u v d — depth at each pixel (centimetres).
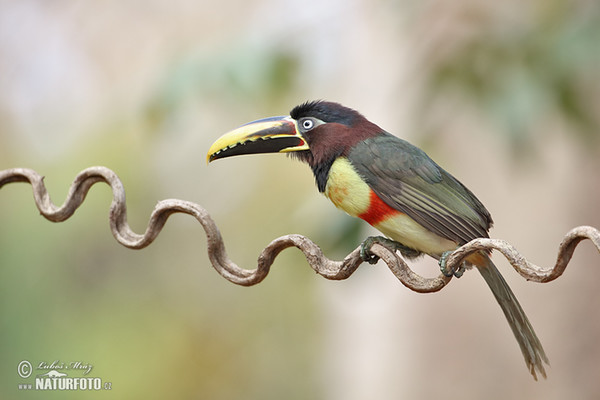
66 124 2094
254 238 2059
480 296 1179
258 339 2014
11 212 1788
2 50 2078
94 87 2122
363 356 1261
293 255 1211
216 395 1986
